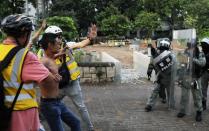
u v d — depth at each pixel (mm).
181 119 7508
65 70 5637
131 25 44781
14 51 3025
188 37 7426
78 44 5824
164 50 8086
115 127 6922
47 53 4766
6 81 3004
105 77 11742
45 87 4492
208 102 9117
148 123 7215
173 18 48719
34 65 3057
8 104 3025
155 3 47625
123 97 9734
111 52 28797
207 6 42312
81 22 57000
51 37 4703
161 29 48094
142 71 14672
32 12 39906
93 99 9422
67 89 5836
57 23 17578
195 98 7367
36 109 3217
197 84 7289
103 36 45625
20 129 3057
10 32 3107
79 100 5938
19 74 3016
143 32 47062
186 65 7469
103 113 7980
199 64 7273
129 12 54469
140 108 8477
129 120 7422
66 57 5734
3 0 30984
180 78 7840
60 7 55094
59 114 4625
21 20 3098
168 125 7070
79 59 13586
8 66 2998
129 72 15375
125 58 23141
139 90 10812
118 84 11781
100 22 47719
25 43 3201
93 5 56031
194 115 7781
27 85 3096
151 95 8180
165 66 8055
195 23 42188
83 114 5973
